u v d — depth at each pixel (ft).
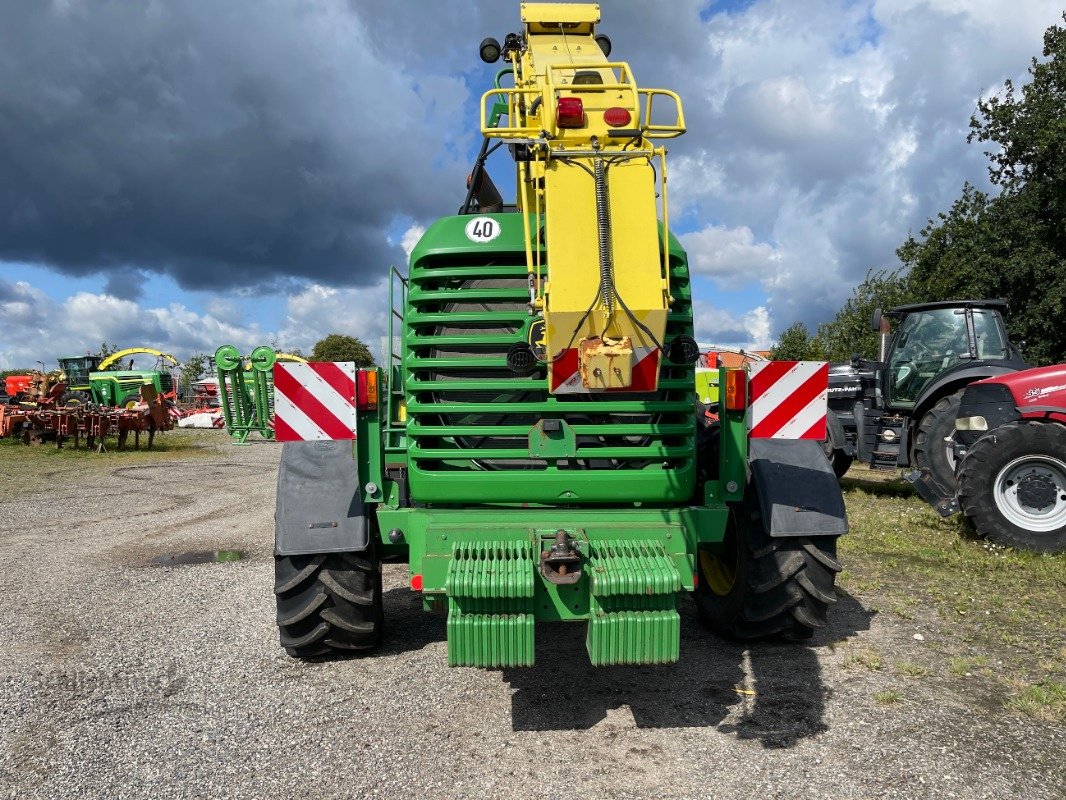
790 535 12.51
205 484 42.09
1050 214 66.44
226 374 24.53
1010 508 20.17
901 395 33.12
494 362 11.55
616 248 10.29
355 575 12.98
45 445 67.77
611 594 10.23
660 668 13.00
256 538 25.54
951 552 19.98
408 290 11.82
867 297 94.02
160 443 74.18
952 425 27.99
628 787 9.16
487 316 11.59
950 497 22.40
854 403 37.91
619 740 10.38
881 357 34.53
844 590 16.87
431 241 11.71
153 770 9.75
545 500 11.61
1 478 45.03
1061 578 17.40
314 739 10.56
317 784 9.37
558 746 10.25
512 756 10.00
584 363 10.30
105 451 63.16
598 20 16.24
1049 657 12.71
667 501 11.89
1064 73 65.31
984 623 14.52
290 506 12.66
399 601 17.70
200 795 9.14
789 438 12.32
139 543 24.91
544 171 10.60
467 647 10.27
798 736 10.30
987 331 31.86
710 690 11.98
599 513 11.57
